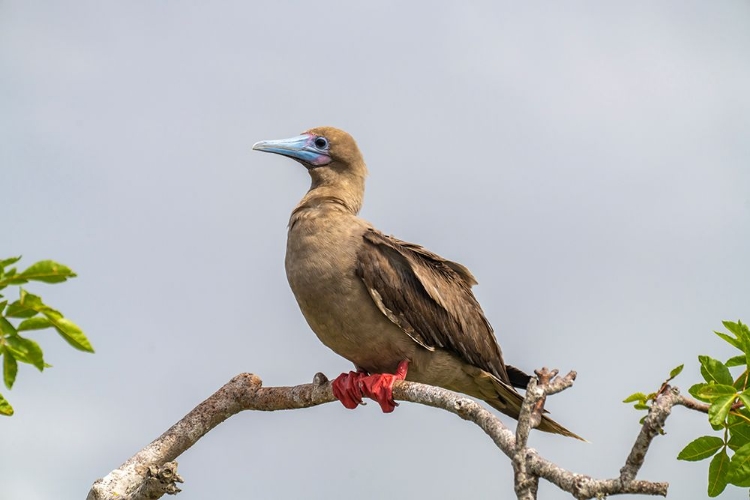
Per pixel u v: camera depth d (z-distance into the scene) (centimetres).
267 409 1277
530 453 857
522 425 860
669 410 779
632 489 775
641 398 984
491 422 966
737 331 984
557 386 872
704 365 978
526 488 845
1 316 852
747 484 956
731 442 985
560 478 818
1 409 962
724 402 910
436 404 1077
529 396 862
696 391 952
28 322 855
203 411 1245
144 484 1052
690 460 1002
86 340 865
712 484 997
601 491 788
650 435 775
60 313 859
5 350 857
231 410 1262
